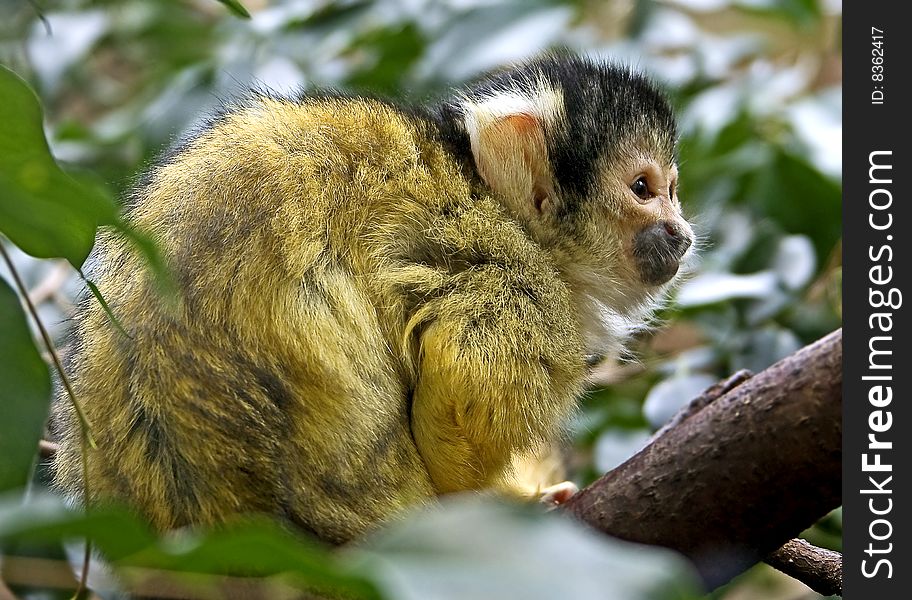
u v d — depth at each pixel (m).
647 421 1.06
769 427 0.94
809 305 1.11
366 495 0.96
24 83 0.84
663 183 1.04
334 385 0.96
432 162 1.00
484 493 0.99
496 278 0.99
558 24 1.11
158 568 0.76
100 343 0.97
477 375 0.98
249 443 0.95
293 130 0.99
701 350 1.08
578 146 1.03
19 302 0.89
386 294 0.98
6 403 0.89
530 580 0.67
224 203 0.97
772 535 0.94
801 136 1.11
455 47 1.11
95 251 0.99
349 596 0.91
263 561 0.71
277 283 0.96
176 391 0.96
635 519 0.94
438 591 0.65
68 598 0.93
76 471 0.97
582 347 1.01
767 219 1.11
